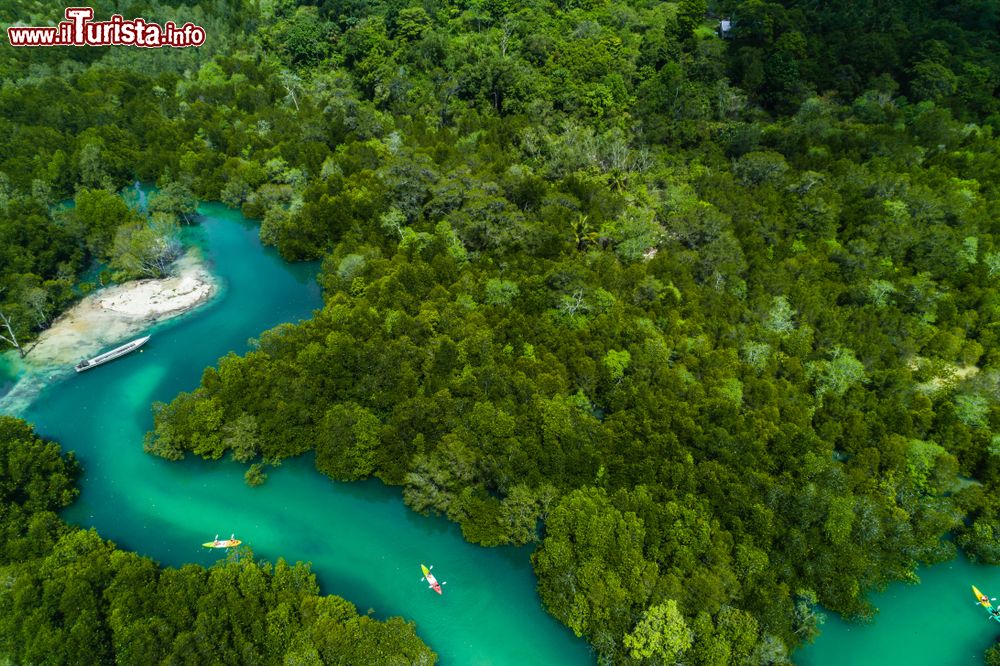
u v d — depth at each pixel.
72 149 151.00
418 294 104.25
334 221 128.00
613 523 69.81
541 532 76.75
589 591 65.94
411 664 61.03
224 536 77.38
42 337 109.00
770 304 100.75
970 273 108.50
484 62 164.00
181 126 162.25
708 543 68.62
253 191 148.50
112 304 117.31
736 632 61.94
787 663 61.75
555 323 97.81
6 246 114.94
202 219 146.00
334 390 88.50
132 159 155.88
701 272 109.94
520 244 115.06
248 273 128.00
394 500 82.31
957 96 149.88
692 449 78.69
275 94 177.12
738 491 71.81
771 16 162.50
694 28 171.62
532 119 153.62
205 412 84.75
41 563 65.88
